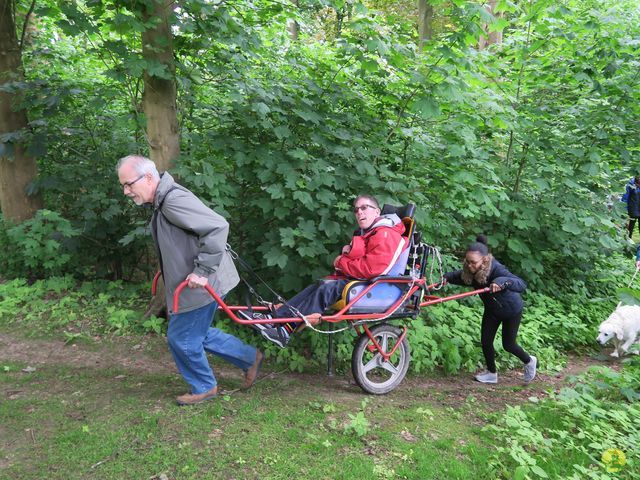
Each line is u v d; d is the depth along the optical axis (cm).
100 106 460
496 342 504
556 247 635
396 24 486
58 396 338
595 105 618
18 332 451
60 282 550
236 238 512
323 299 361
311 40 666
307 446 292
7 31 573
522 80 630
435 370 470
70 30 370
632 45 567
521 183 657
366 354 443
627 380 425
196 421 308
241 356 353
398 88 492
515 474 268
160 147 460
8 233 539
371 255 362
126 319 479
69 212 612
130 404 328
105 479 251
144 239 551
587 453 304
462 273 441
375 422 334
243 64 468
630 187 995
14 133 555
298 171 449
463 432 336
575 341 579
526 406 393
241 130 477
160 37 423
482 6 423
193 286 291
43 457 266
